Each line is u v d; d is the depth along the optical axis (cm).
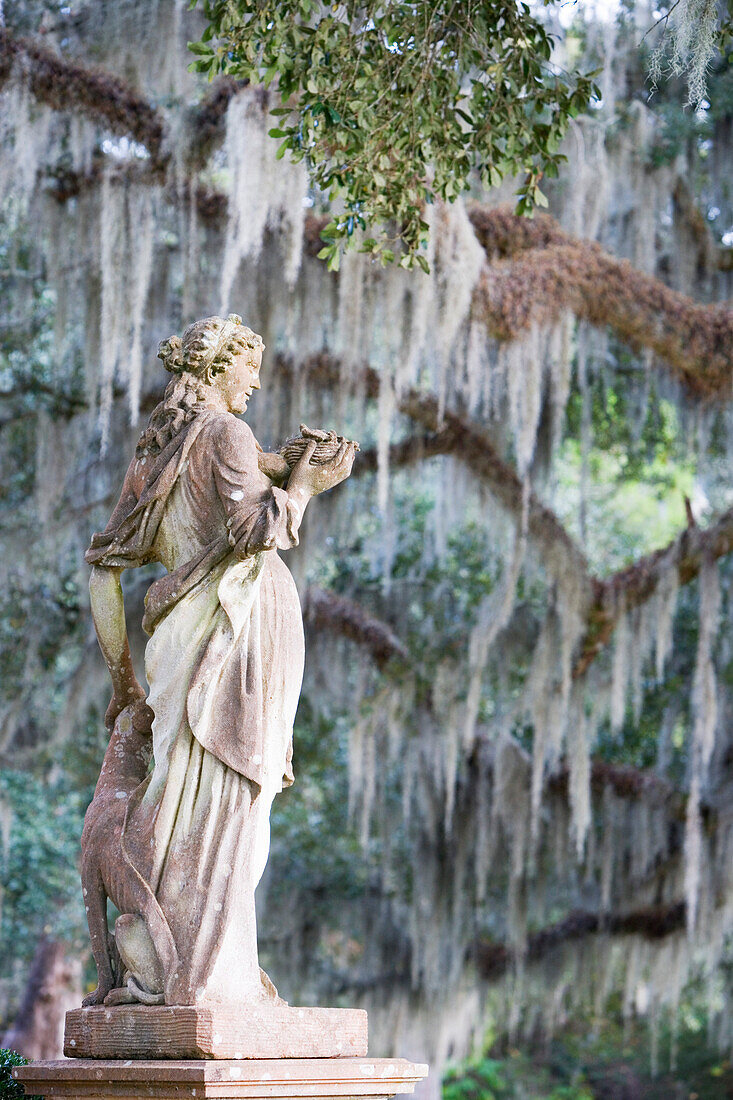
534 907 1584
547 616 1360
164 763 395
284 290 1212
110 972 392
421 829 1564
